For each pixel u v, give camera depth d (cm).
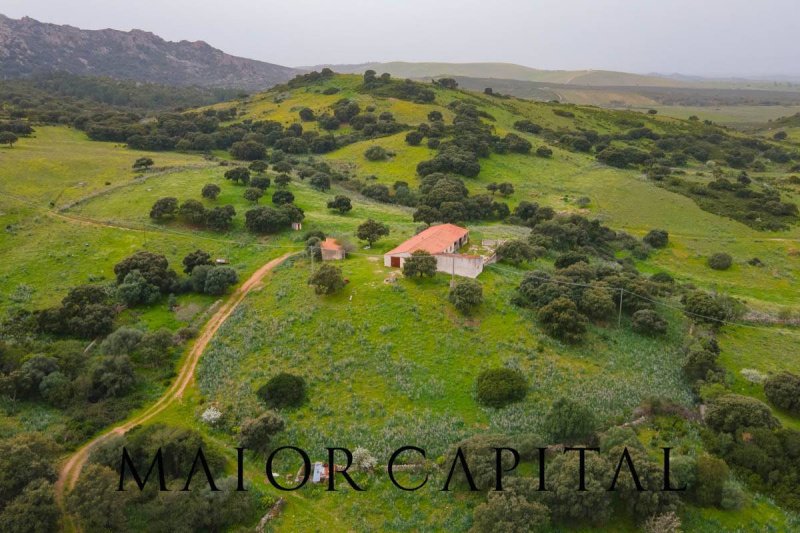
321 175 13150
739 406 5066
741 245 11138
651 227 12000
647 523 3903
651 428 5059
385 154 15825
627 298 7188
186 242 8875
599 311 6694
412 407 5094
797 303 8912
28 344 5894
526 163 15638
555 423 4669
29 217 9350
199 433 4666
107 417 5003
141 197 10481
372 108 19650
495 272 7625
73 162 12125
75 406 5144
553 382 5481
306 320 6306
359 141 17475
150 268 7462
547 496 3922
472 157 14588
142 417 5091
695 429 5072
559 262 8375
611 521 4000
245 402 5147
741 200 13388
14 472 3856
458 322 6297
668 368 6147
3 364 5394
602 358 6072
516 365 5662
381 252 8238
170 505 3797
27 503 3628
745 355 6738
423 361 5681
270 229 9381
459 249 8388
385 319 6253
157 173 11962
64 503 3931
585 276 7506
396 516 4022
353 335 6031
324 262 7838
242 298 7250
